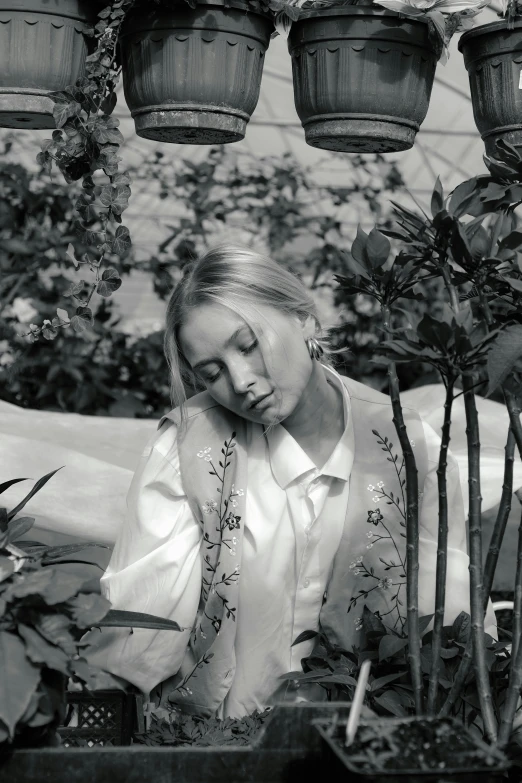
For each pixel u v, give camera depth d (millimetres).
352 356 4453
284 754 1086
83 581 1097
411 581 1256
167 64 1576
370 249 1289
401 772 919
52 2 1537
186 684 1632
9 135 4461
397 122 1645
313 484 1638
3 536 1158
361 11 1573
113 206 1665
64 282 4320
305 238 4777
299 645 1655
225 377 1503
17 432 2535
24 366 4254
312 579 1635
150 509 1614
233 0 1557
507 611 2744
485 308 1221
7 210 4250
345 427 1648
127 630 1522
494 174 1283
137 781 1067
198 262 1510
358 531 1632
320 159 4965
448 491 1661
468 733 1016
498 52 1618
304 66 1645
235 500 1604
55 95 1570
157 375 4406
